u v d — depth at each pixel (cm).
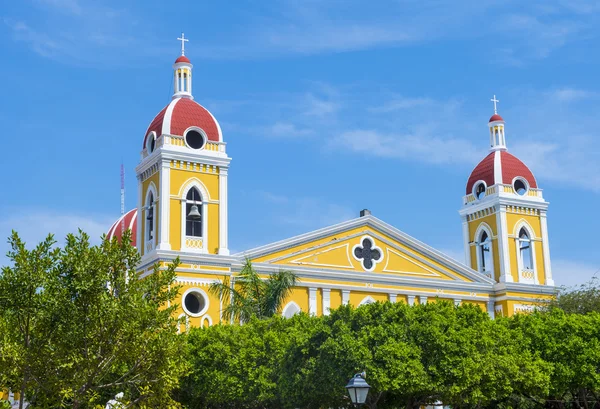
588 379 4831
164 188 6184
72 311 3431
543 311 6862
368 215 6919
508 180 7756
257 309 5616
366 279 6762
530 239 7694
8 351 3256
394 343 4212
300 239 6606
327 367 4253
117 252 3566
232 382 4772
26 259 3419
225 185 6419
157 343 3500
